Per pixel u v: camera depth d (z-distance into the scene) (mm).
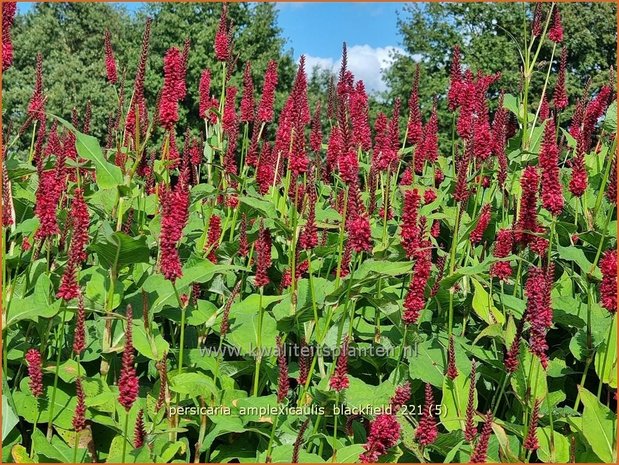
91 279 3939
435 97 6535
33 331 4059
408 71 40844
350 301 3832
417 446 3459
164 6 34938
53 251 4520
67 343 3971
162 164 4754
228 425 3422
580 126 6090
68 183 5391
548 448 3535
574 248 4246
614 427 3439
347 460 3271
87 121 5660
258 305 3936
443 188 6367
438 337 4266
